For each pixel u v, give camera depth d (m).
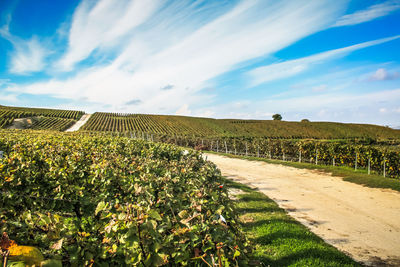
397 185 10.57
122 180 4.82
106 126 81.44
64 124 81.62
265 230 6.07
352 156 15.99
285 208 8.23
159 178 4.62
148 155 9.48
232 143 28.89
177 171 5.76
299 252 5.04
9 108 110.19
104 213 2.84
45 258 2.07
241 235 3.57
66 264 2.21
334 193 10.08
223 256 2.52
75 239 2.36
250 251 3.32
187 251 2.58
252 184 11.80
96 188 4.95
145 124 87.94
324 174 13.96
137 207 2.47
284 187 11.16
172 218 3.02
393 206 8.34
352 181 12.04
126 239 2.26
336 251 5.16
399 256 5.16
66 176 4.96
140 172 5.35
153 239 2.34
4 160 5.43
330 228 6.59
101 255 2.30
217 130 80.94
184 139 37.53
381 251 5.36
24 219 2.42
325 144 18.14
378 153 14.05
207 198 4.05
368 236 6.11
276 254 4.97
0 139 10.66
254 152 25.25
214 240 2.71
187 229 2.67
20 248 1.89
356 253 5.27
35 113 94.25
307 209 8.12
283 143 21.73
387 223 6.92
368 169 13.95
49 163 5.80
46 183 4.74
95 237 2.68
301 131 81.75
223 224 3.01
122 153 9.74
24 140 11.68
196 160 8.06
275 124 91.62
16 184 4.27
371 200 9.05
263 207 8.04
